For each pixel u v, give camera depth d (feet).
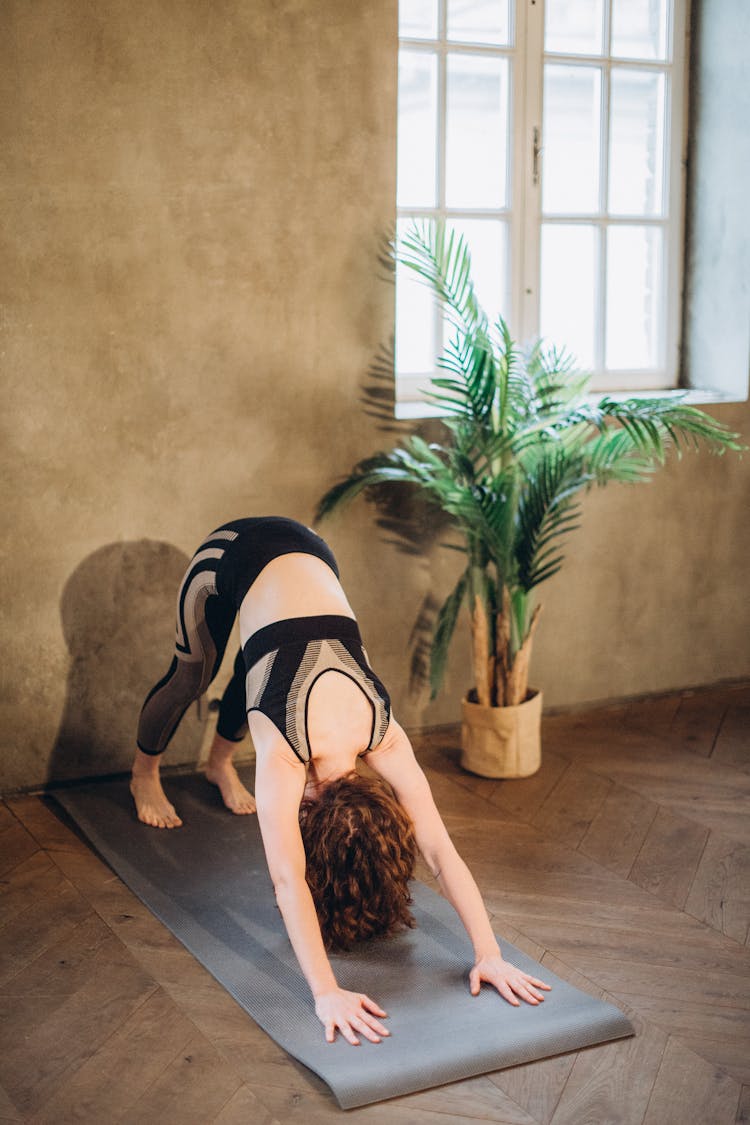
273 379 12.41
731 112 14.28
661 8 14.39
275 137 11.99
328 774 8.61
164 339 11.93
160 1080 7.67
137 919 9.69
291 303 12.34
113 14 11.25
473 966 8.95
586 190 14.34
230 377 12.24
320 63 12.03
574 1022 8.20
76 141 11.31
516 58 13.55
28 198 11.23
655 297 15.10
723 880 10.34
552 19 13.80
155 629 12.44
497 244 13.88
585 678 14.53
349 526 13.02
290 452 12.62
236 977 8.80
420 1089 7.56
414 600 13.46
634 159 14.62
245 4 11.67
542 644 14.21
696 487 14.70
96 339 11.69
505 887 10.19
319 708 8.54
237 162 11.89
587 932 9.50
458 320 13.70
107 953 9.18
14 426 11.55
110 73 11.32
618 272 14.75
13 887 10.23
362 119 12.29
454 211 13.53
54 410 11.67
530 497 11.87
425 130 13.29
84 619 12.13
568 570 14.17
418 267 11.97
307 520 12.82
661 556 14.67
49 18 11.05
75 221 11.43
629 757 13.08
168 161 11.66
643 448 11.59
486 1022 8.21
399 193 13.30
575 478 12.07
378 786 8.62
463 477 12.57
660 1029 8.23
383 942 9.30
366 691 8.75
